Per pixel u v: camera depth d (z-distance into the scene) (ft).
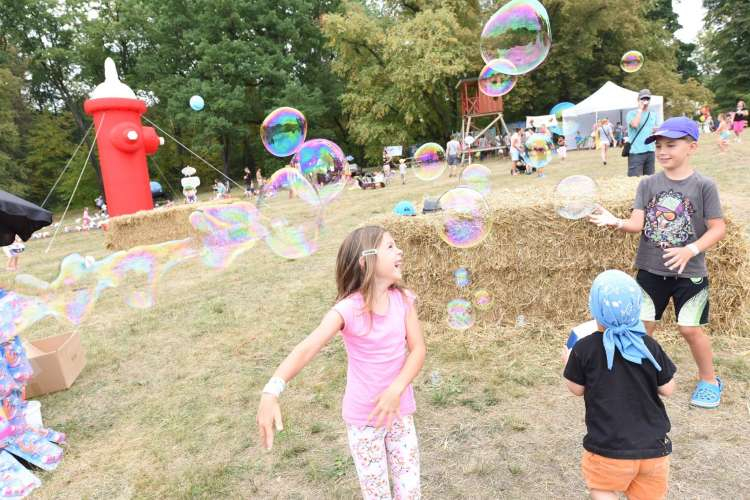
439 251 12.60
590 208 11.29
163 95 91.56
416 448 5.80
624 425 5.04
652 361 5.02
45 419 10.63
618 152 51.85
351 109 84.28
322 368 11.47
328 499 7.27
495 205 12.30
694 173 7.79
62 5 93.25
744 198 20.43
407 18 81.35
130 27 96.17
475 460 7.68
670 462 7.15
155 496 7.82
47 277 24.59
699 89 86.74
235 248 25.64
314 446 8.61
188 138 106.11
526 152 42.55
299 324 14.65
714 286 10.64
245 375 11.75
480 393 9.63
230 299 17.94
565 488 6.91
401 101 77.00
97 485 8.28
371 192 46.42
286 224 28.27
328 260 21.97
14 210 9.34
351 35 78.18
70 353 12.42
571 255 11.85
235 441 9.05
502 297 12.45
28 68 95.04
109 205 40.01
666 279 8.08
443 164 25.17
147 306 18.21
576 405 8.86
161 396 11.18
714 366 9.50
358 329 5.41
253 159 111.14
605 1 72.90
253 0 88.38
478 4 80.69
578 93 84.53
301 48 97.81
